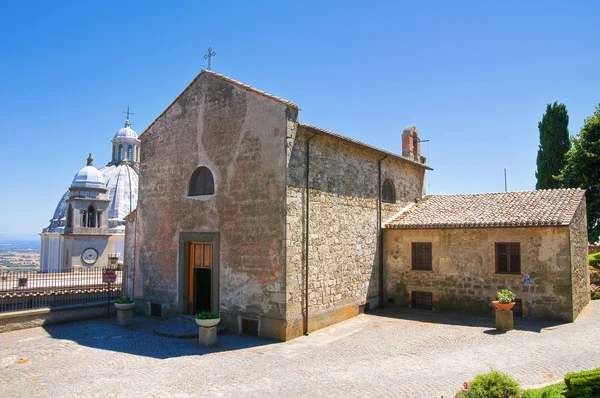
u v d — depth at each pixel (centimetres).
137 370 1166
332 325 1689
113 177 4828
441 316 1852
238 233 1602
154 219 1903
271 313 1495
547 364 1138
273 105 1546
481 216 1944
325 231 1691
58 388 1040
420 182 2538
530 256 1759
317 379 1076
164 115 1914
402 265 2075
